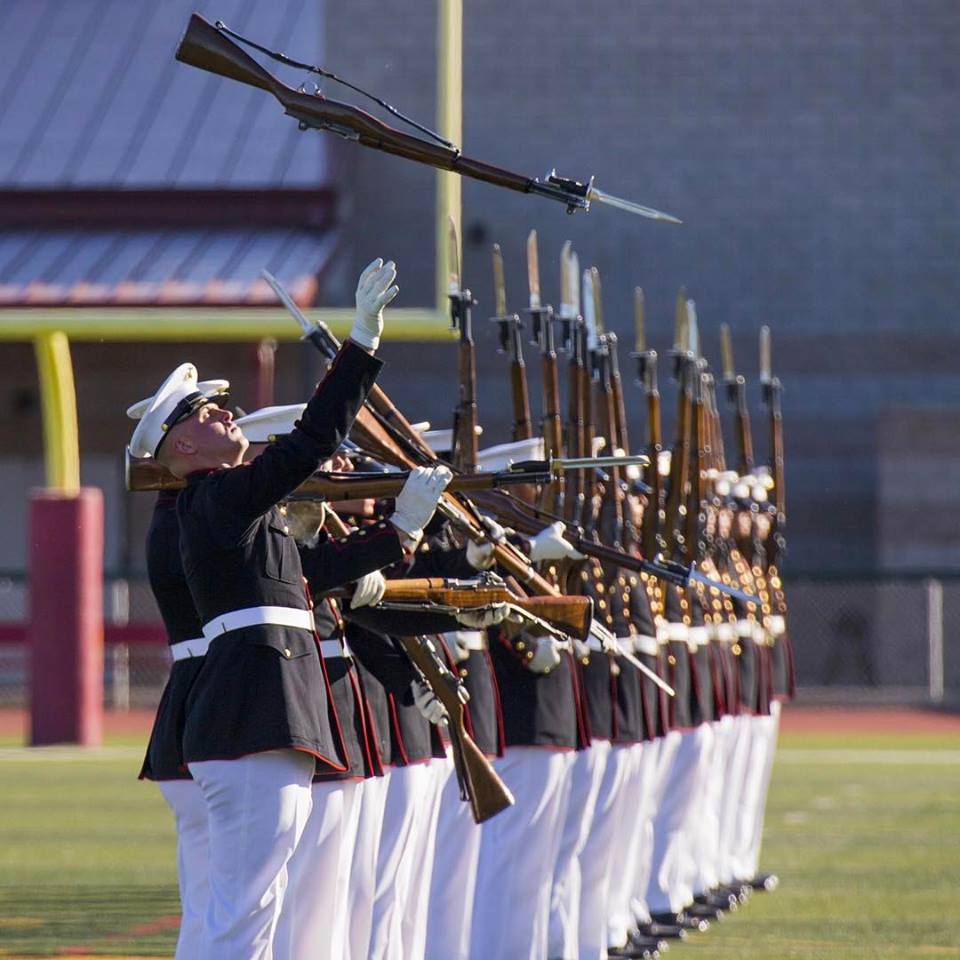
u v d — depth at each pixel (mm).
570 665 30672
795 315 98750
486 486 23500
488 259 95125
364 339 21609
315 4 86875
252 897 21562
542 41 97812
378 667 26062
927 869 43750
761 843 48312
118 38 92750
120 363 96250
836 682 96500
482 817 25438
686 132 98250
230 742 21422
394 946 26641
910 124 98875
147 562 23484
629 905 34938
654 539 36906
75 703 71000
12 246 84938
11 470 98625
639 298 39469
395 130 22047
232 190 85562
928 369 98750
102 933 34625
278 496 21469
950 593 96188
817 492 98688
